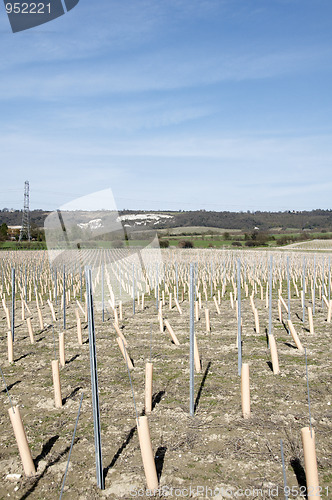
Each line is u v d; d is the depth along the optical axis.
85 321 13.28
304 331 11.55
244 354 9.30
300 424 5.78
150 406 6.27
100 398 6.90
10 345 8.98
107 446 5.31
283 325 12.38
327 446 5.18
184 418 6.04
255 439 5.39
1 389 7.42
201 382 7.54
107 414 6.27
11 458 5.12
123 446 5.30
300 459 4.90
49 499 4.30
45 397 6.99
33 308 16.62
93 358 4.32
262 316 13.98
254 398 6.71
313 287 14.49
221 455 5.03
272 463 4.85
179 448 5.20
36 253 35.03
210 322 12.96
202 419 5.98
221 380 7.61
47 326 12.87
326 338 10.71
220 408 6.34
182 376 7.87
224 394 6.91
